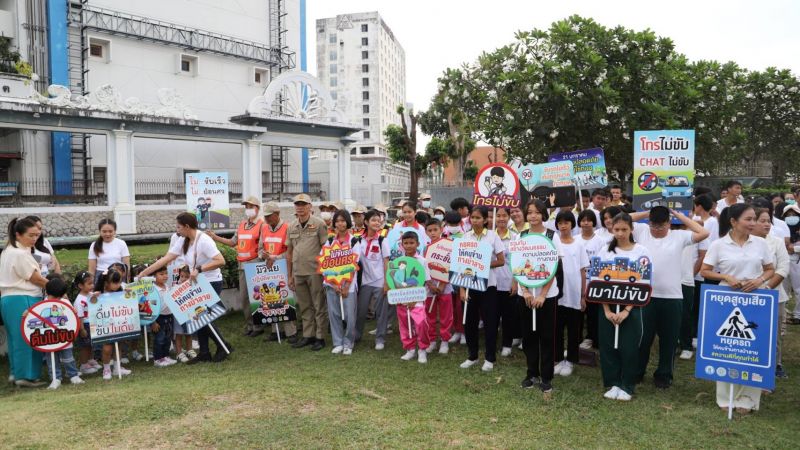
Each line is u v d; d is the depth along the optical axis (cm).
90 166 2470
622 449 431
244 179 2502
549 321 564
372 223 766
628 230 542
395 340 816
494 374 628
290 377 620
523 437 452
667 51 1661
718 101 1866
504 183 717
